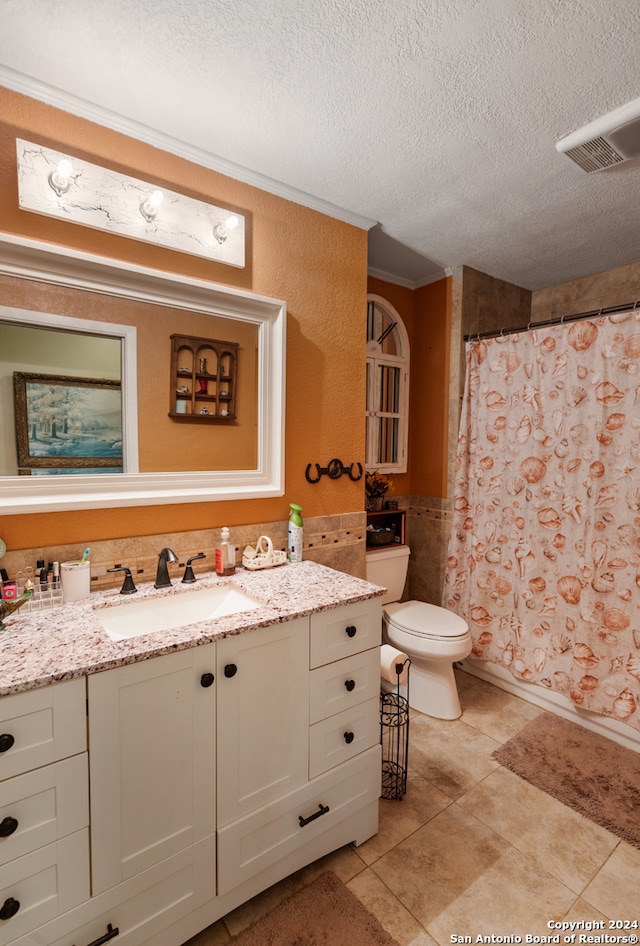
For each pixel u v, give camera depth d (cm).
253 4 103
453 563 261
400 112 138
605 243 230
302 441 191
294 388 187
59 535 138
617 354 196
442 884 135
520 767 185
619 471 196
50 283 134
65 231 135
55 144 133
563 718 220
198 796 113
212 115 141
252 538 179
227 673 114
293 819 131
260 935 120
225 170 164
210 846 116
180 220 154
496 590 246
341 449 204
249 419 176
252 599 143
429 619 223
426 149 156
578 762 188
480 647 252
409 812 162
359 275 205
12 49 117
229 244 164
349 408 206
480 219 205
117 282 143
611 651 201
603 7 103
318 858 140
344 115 140
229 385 170
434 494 283
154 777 106
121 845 103
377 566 242
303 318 188
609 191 181
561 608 218
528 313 302
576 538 211
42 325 134
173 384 158
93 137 139
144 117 142
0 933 90
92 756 97
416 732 208
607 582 201
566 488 214
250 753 122
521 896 131
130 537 151
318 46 115
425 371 286
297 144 155
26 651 101
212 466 168
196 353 162
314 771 135
